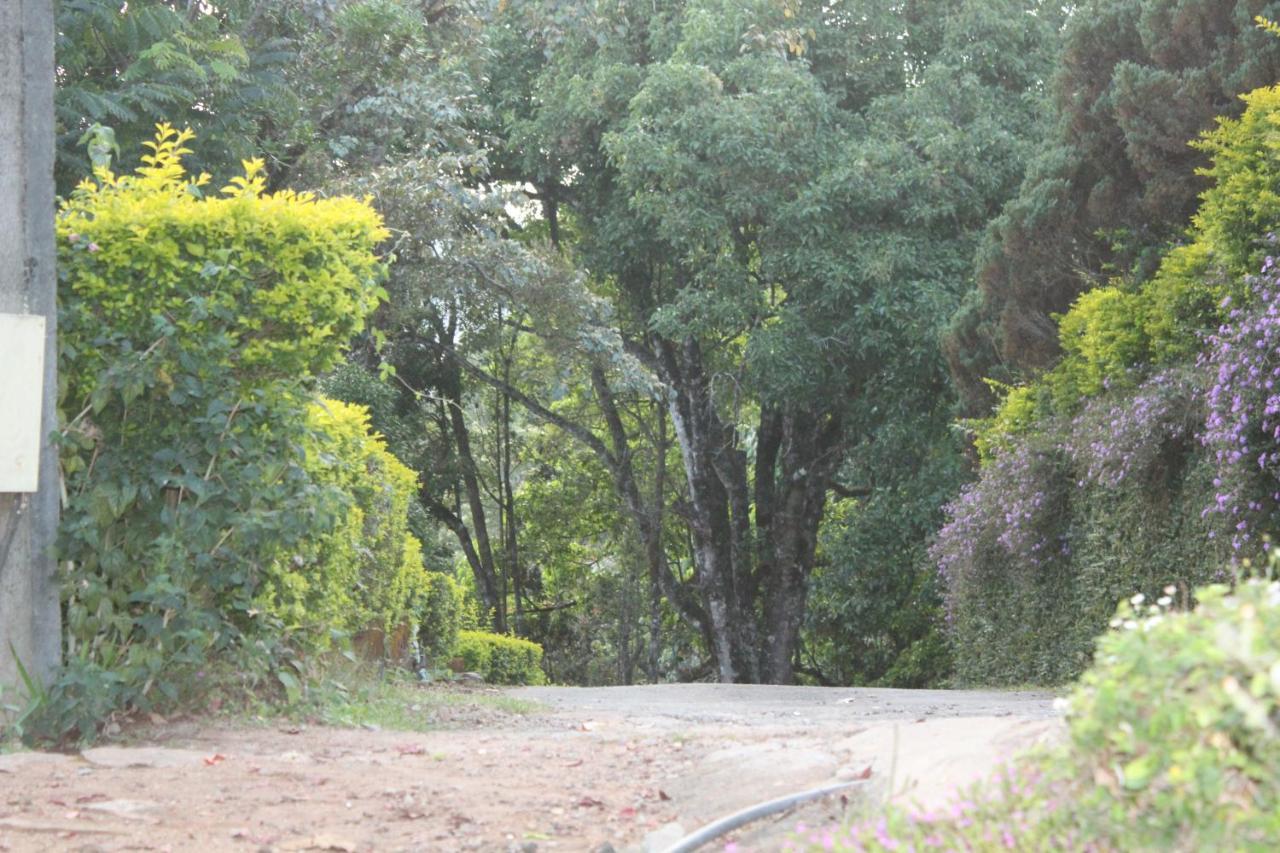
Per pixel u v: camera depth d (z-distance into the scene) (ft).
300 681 27.96
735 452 92.84
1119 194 58.80
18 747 22.17
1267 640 9.78
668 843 14.87
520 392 97.71
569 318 70.95
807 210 73.46
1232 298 41.11
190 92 42.63
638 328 91.50
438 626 56.59
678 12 84.02
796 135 76.54
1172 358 46.44
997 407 62.23
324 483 32.58
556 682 121.39
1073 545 52.01
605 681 121.39
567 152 85.92
